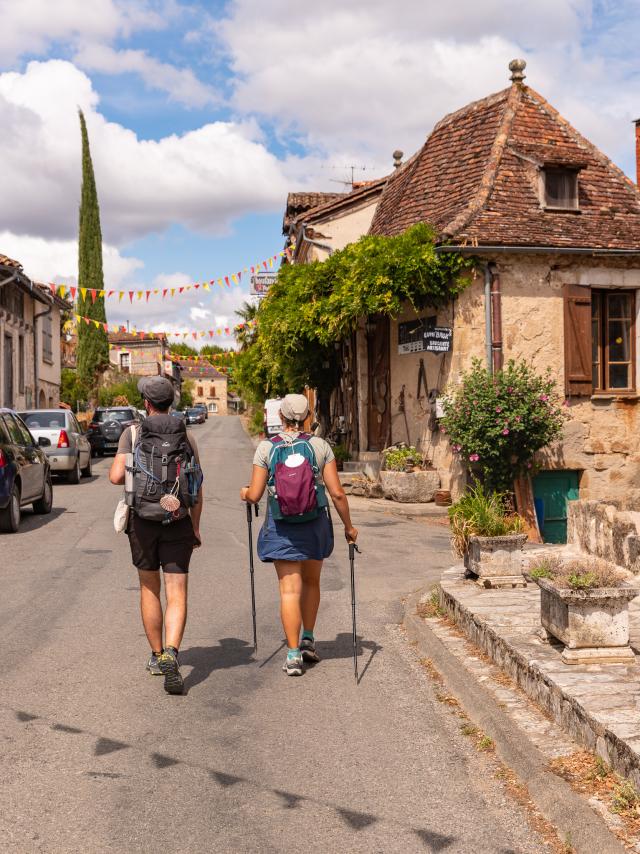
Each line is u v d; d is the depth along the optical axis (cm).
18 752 406
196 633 644
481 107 1702
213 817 339
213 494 1689
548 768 361
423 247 1394
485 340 1408
